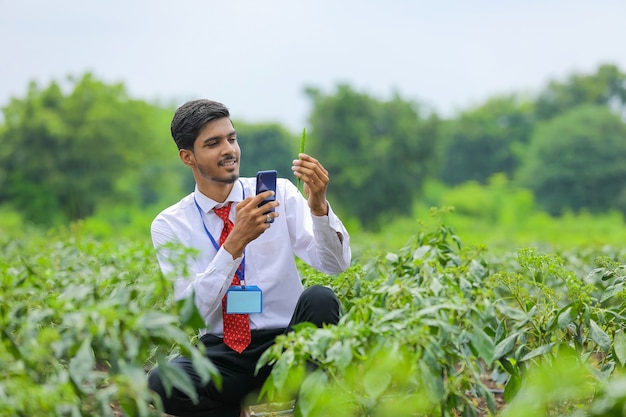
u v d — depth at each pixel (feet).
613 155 315.78
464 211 305.12
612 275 16.03
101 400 10.39
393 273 16.88
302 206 15.80
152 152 258.57
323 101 265.54
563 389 10.75
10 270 18.29
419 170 263.70
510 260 22.21
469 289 14.80
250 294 14.93
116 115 240.94
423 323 11.93
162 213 15.75
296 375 11.89
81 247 23.25
